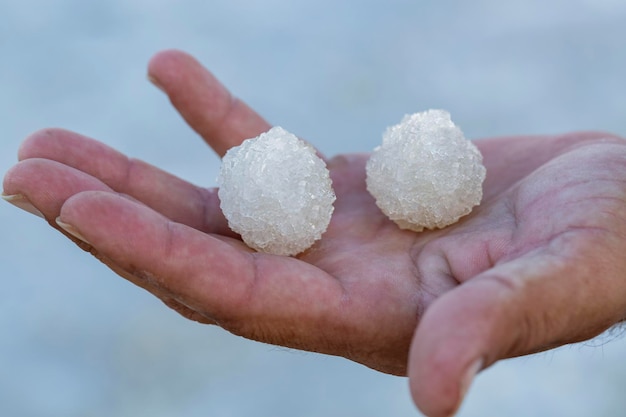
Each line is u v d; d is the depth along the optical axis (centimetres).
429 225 41
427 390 31
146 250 35
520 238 36
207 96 45
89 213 34
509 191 41
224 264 35
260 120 46
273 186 40
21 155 40
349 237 41
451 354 31
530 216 37
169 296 37
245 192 40
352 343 37
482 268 37
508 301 32
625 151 38
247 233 40
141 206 35
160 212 41
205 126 46
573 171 37
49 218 37
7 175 37
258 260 36
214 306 35
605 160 37
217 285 35
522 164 44
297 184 40
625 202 35
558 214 36
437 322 31
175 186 42
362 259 39
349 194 45
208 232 42
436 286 37
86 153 40
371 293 37
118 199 35
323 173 41
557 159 39
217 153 47
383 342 36
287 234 40
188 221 41
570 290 33
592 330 34
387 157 42
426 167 40
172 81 45
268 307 36
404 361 37
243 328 36
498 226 38
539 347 35
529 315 32
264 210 40
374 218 43
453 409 31
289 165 40
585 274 33
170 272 35
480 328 31
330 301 36
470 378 31
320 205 40
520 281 32
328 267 39
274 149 40
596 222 35
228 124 46
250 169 40
